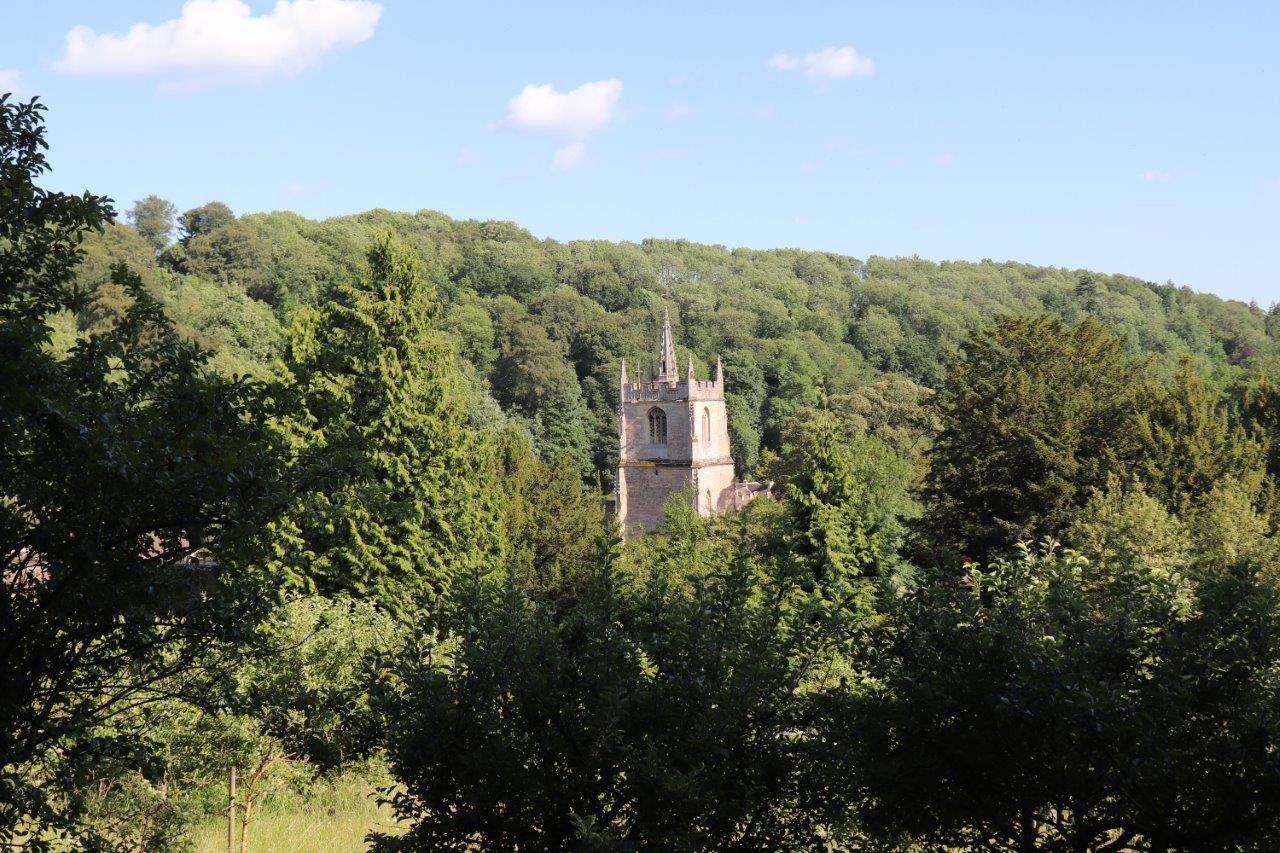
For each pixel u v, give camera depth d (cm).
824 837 1474
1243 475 4384
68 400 1080
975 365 5228
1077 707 1116
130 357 1247
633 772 1240
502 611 1382
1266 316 19162
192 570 1223
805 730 1382
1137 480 4294
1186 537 3575
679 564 4422
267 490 1191
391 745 1300
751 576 1460
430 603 3738
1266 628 1178
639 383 11075
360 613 2655
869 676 1460
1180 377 4991
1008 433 4600
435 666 1377
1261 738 1105
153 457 1122
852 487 3997
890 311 17600
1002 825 1273
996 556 1484
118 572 1118
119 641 1244
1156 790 1134
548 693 1291
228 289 12538
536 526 6169
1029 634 1260
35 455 1115
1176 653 1189
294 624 2023
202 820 2216
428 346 4166
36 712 1204
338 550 3647
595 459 12800
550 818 1266
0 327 1040
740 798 1275
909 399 10812
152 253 11431
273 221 15662
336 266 14162
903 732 1288
